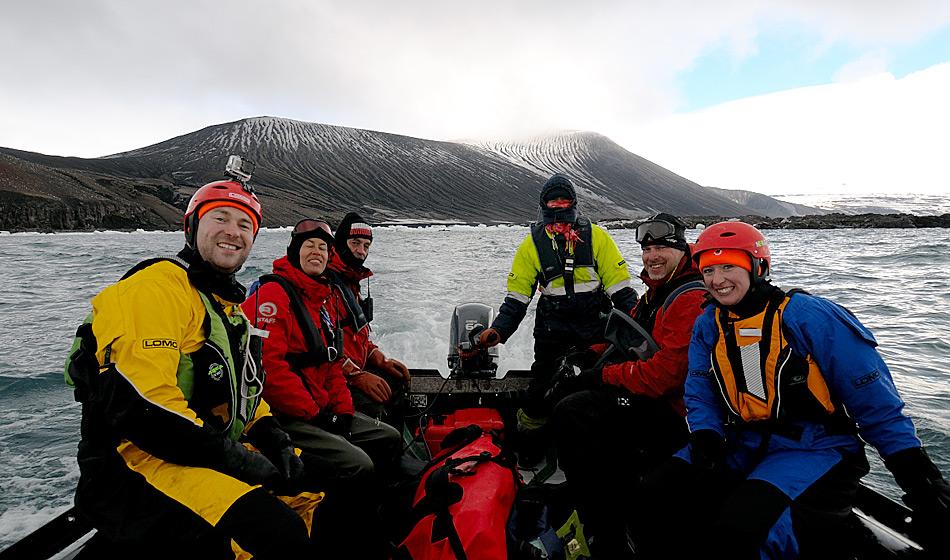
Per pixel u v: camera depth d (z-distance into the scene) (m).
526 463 3.28
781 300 2.00
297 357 2.69
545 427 3.35
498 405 3.69
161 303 1.60
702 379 2.21
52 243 38.34
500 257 21.97
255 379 1.92
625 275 3.35
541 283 3.49
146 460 1.61
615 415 2.67
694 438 2.13
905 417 1.82
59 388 5.96
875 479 3.72
